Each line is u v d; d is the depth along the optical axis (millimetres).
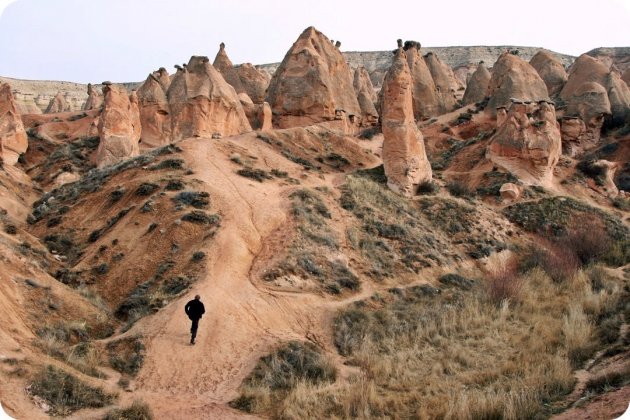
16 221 34156
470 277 34094
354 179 41625
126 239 29812
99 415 15648
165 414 16844
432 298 29625
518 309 27391
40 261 27266
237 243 28891
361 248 32594
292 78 62719
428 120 68062
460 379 19719
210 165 37875
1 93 51406
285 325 24312
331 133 52562
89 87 81188
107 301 25844
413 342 23734
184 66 57062
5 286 20922
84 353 19516
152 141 54500
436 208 40656
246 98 61812
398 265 32438
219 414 17250
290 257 28906
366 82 88875
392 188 42031
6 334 17562
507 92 64500
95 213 33906
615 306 25984
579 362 20297
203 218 30438
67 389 16234
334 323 25156
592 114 61719
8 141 49312
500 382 18750
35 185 43938
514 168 47906
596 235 38406
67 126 59750
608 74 67125
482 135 54406
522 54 146375
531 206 43406
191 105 52531
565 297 28719
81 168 47375
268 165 41875
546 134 47719
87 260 28766
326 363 20938
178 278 26031
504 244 38375
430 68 78812
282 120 62000
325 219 34156
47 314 21422
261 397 18375
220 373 20125
